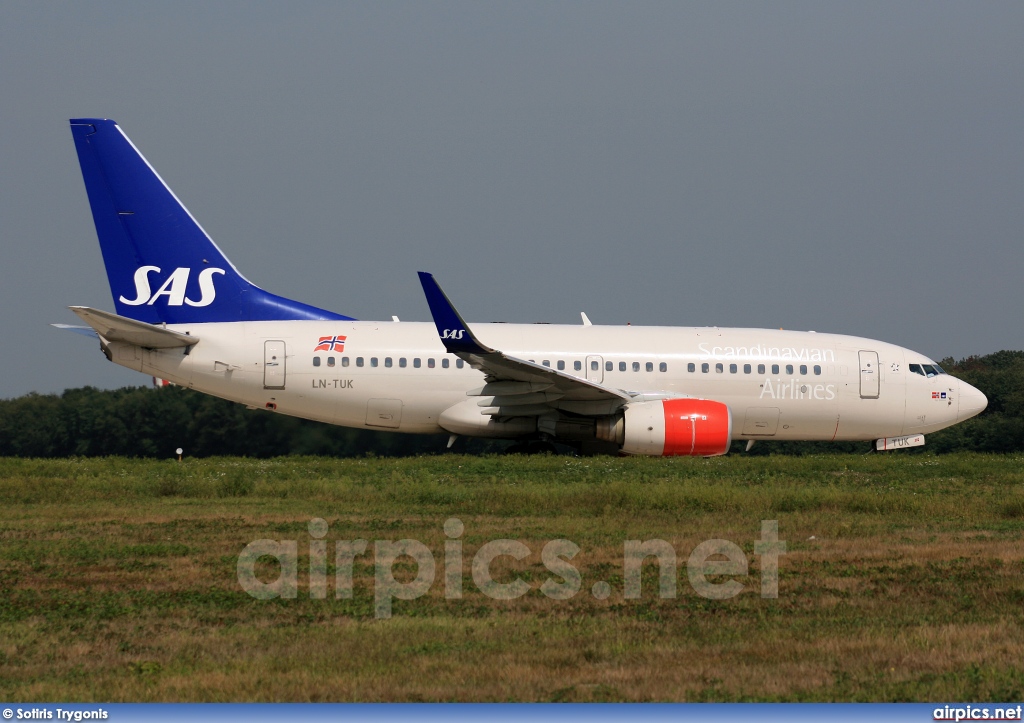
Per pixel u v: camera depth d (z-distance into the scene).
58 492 82.62
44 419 170.00
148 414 166.75
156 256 116.38
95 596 49.16
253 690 36.75
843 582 52.12
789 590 50.66
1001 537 63.94
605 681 37.69
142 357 114.56
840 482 90.38
